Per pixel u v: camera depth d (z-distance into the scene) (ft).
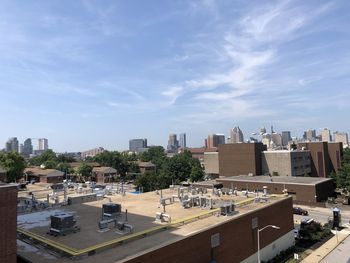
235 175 391.45
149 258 81.30
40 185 230.68
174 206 139.95
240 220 120.88
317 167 410.52
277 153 374.22
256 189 278.46
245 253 122.01
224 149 404.16
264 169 383.45
